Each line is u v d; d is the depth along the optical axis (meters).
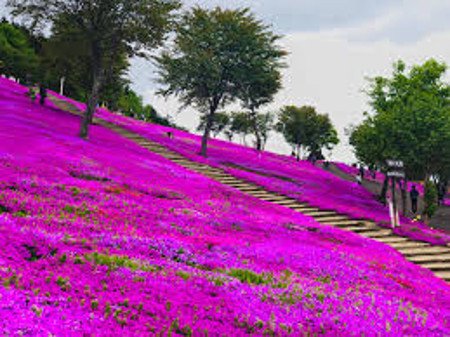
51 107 53.44
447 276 19.25
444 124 34.25
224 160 47.91
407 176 40.34
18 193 14.48
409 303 11.62
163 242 12.56
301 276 12.33
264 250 14.27
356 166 86.88
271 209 25.06
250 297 9.51
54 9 38.88
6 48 85.31
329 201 33.88
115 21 39.50
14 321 6.03
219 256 12.59
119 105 120.81
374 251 19.69
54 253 9.56
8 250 8.82
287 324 8.46
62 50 48.66
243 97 48.72
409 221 32.72
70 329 6.29
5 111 37.91
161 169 29.47
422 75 41.25
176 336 6.96
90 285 8.14
